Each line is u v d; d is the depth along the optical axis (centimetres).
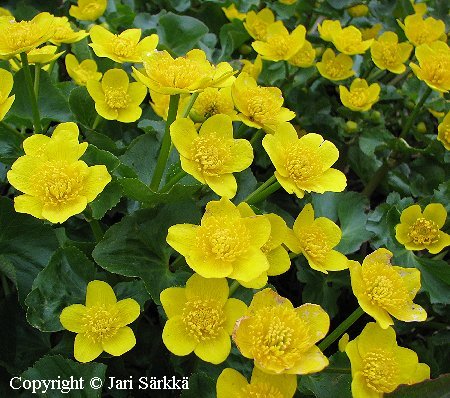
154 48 35
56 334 32
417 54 40
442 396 25
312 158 29
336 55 49
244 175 34
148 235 30
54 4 49
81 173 26
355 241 36
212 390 27
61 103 36
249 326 23
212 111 34
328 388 27
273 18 47
